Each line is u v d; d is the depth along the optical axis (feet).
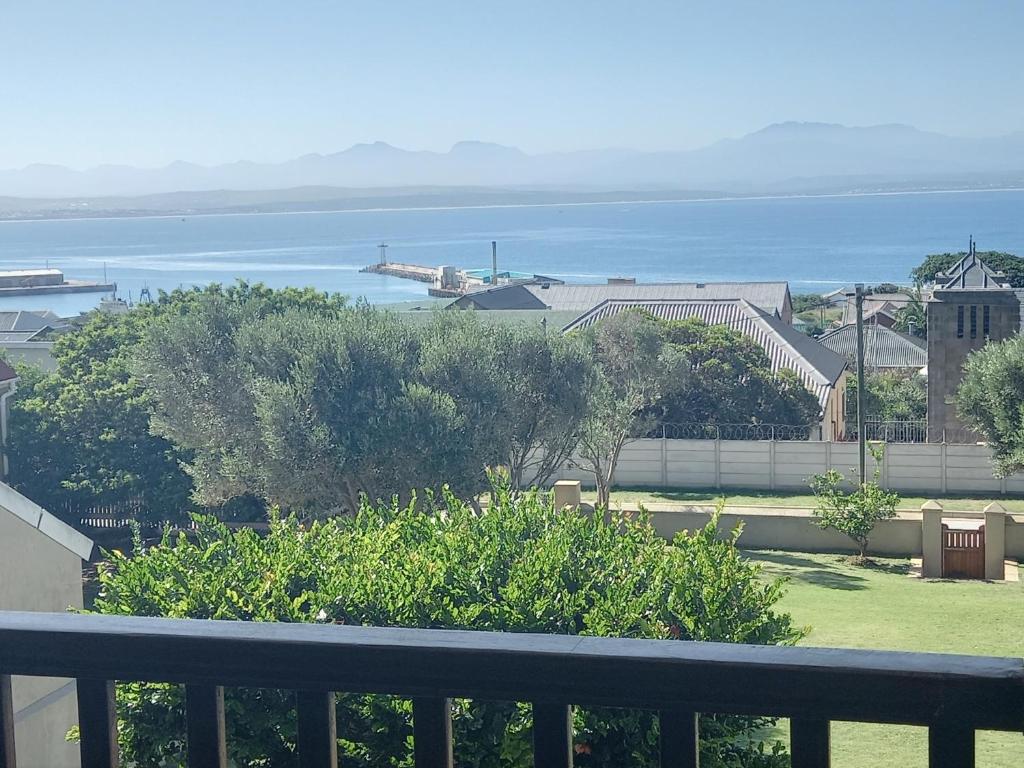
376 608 31.63
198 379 86.58
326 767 5.42
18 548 40.70
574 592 33.32
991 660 4.78
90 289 609.01
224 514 102.68
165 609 32.83
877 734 46.55
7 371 106.22
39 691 39.93
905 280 620.90
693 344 141.49
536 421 91.97
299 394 79.51
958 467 122.11
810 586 86.12
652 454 129.08
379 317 89.66
